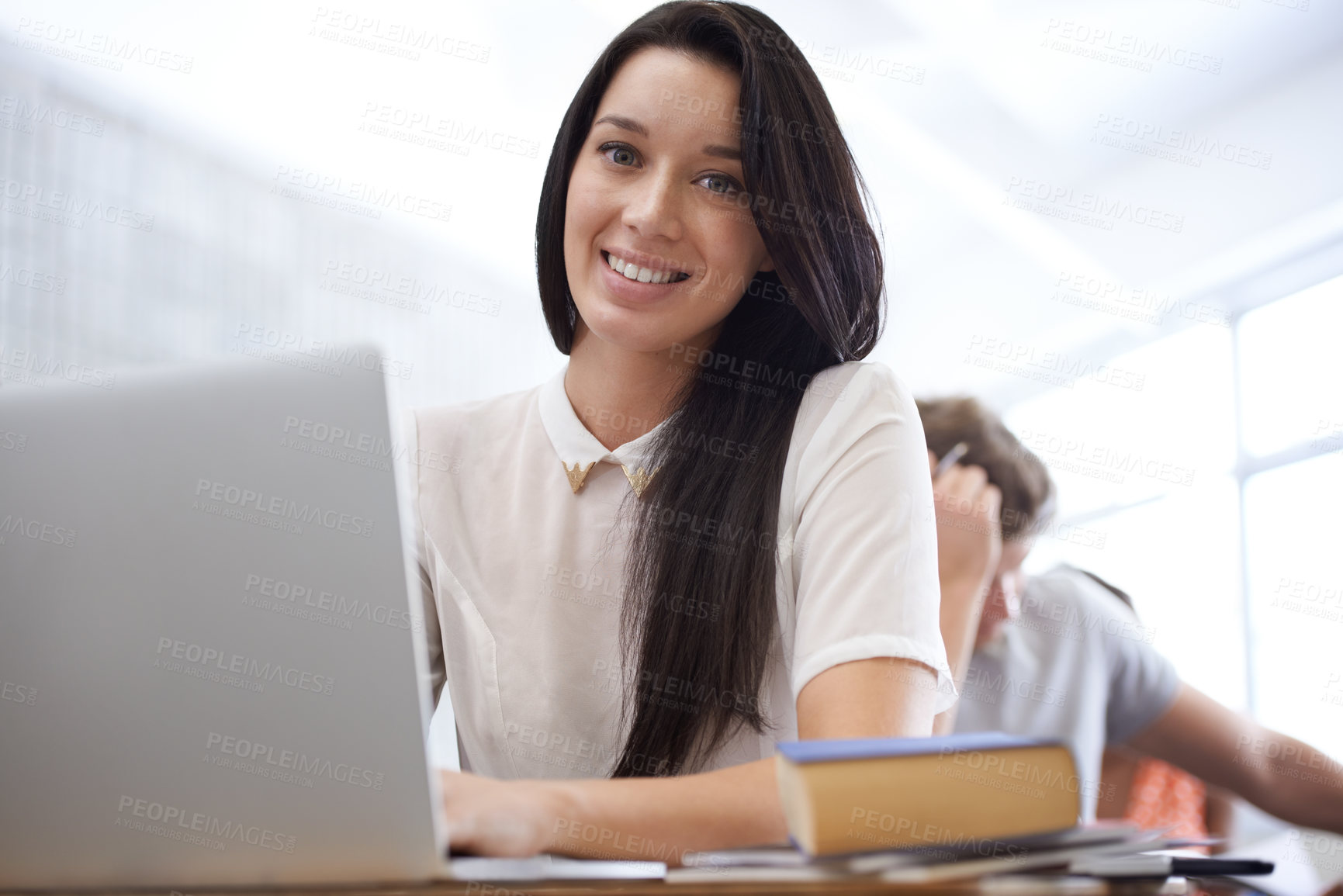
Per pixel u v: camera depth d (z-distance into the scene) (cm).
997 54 406
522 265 494
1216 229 464
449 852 57
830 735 75
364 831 49
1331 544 427
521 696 104
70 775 51
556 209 113
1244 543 459
